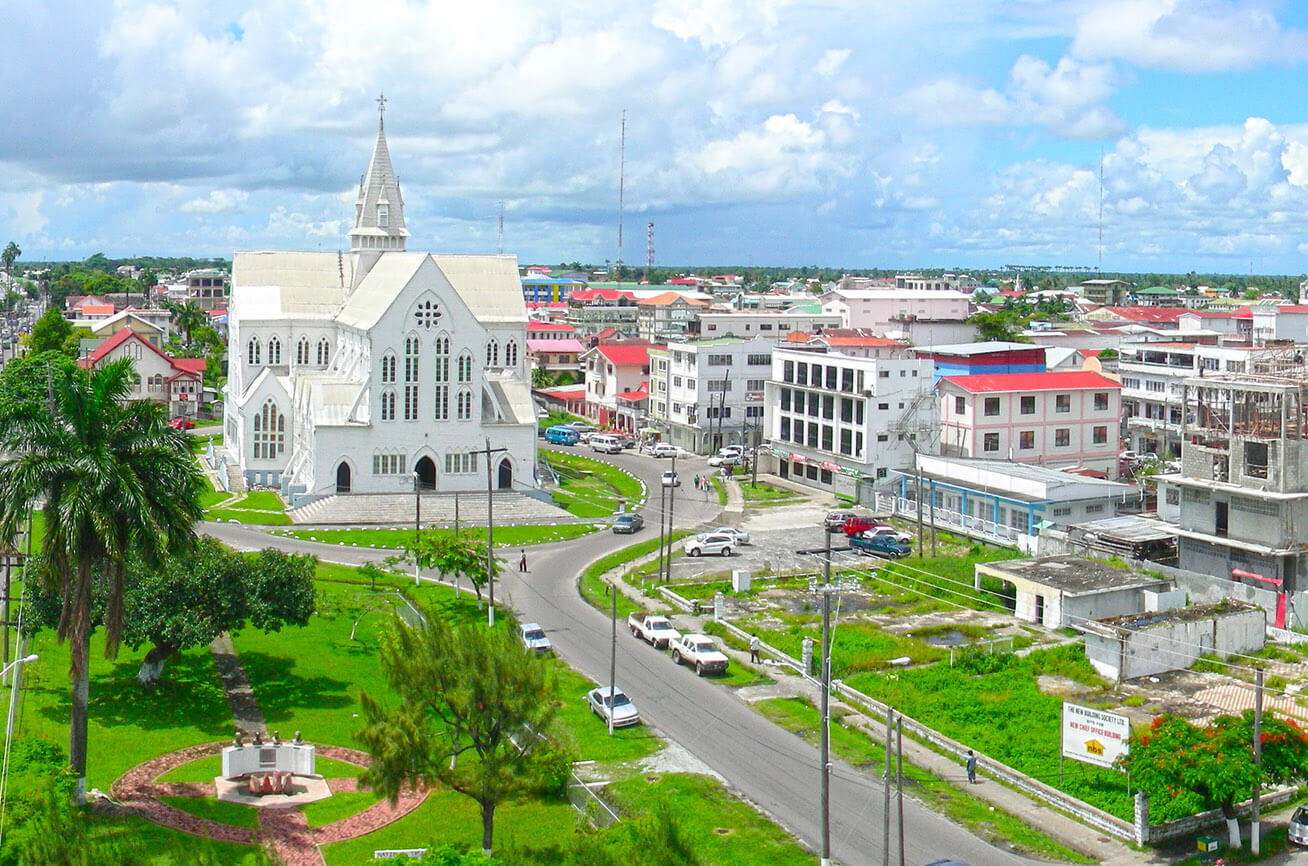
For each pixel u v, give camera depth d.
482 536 117.62
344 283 154.12
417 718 50.88
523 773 51.38
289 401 140.88
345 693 73.19
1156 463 144.12
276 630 73.69
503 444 133.12
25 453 55.38
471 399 131.50
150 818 54.59
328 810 57.19
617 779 60.69
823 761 49.28
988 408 133.00
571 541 117.31
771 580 101.00
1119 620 78.81
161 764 61.19
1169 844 54.72
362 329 129.62
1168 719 58.31
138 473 55.94
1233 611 81.38
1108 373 163.75
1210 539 96.00
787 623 88.06
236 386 151.50
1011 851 53.72
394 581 98.75
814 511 131.25
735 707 71.75
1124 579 88.81
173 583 68.50
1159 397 163.12
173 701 69.56
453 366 130.25
